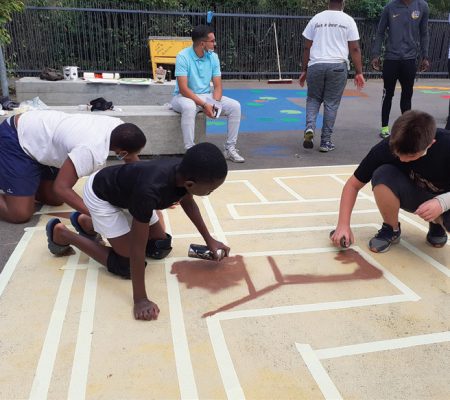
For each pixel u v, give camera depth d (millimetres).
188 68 4930
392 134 2455
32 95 6430
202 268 2742
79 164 2850
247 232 3248
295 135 6391
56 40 10234
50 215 3512
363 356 2041
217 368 1957
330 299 2459
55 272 2672
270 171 4711
